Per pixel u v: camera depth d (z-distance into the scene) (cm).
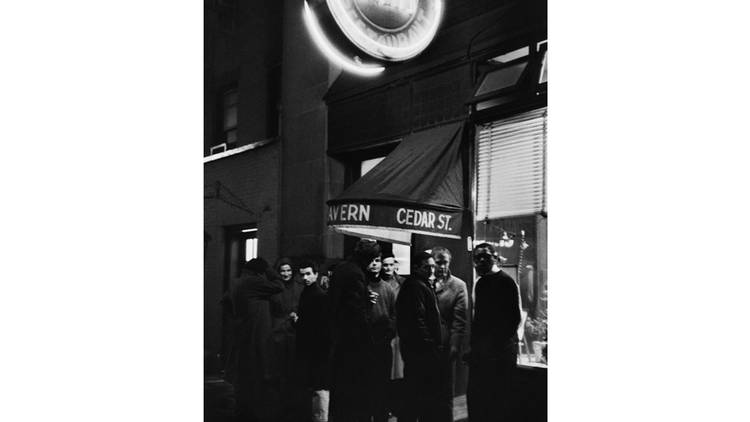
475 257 463
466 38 472
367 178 488
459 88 473
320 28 503
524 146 451
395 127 494
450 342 469
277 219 524
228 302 540
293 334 511
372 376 486
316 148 514
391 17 488
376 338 485
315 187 511
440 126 479
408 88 488
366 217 482
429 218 469
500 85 459
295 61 523
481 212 463
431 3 482
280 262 520
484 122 465
